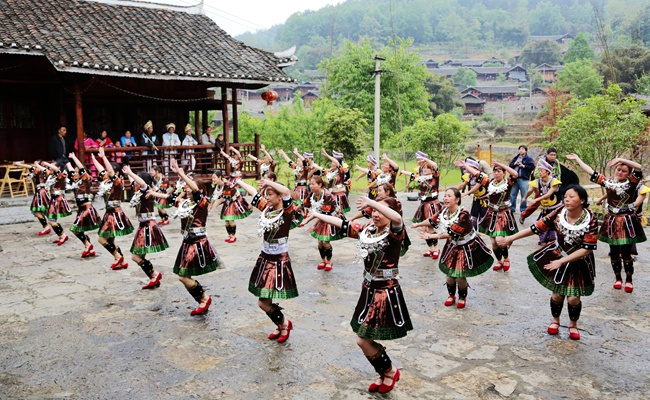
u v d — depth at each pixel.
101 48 12.94
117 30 14.23
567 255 5.11
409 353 5.04
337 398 4.20
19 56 13.35
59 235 9.76
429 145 24.20
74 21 13.82
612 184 6.75
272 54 16.16
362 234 4.21
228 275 7.78
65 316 6.12
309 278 7.59
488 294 6.84
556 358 4.90
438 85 54.12
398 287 4.24
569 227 4.98
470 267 5.96
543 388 4.34
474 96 59.94
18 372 4.73
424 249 9.42
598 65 45.66
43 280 7.55
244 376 4.59
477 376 4.55
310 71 83.50
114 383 4.50
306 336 5.47
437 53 105.81
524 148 12.33
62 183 9.91
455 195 5.94
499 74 80.62
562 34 112.38
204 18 16.97
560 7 125.06
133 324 5.86
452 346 5.19
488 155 19.31
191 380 4.53
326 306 6.39
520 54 94.25
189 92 15.61
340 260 8.63
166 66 13.15
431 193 8.80
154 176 10.83
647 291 6.88
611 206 6.86
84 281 7.50
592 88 43.12
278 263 5.15
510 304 6.45
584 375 4.56
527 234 5.31
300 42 105.31
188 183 5.90
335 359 4.92
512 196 12.46
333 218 4.37
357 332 4.16
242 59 15.16
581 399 4.16
